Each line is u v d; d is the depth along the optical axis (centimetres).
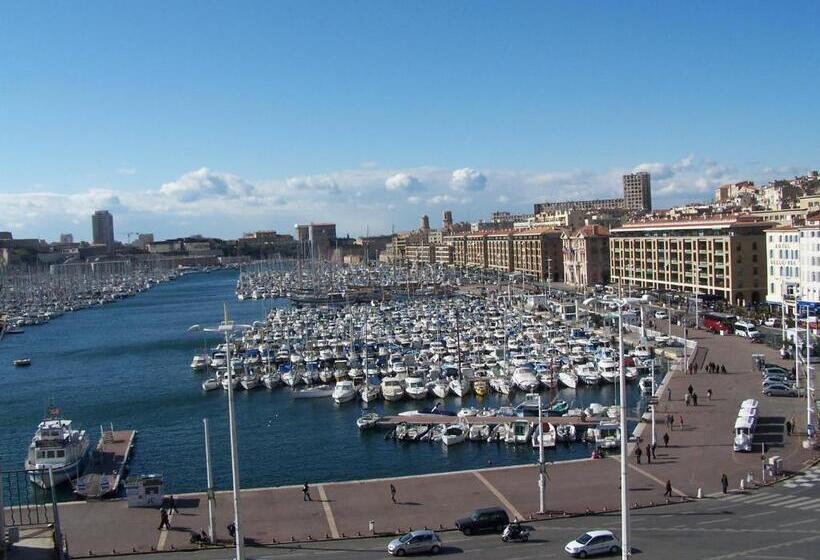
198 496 7556
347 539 6244
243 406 13250
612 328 17800
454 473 8019
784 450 8250
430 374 14488
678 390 11431
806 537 5725
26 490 8950
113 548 6172
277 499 7362
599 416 10744
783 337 13925
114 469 9338
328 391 13700
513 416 10931
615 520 6425
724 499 6812
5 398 15025
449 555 5700
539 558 5541
